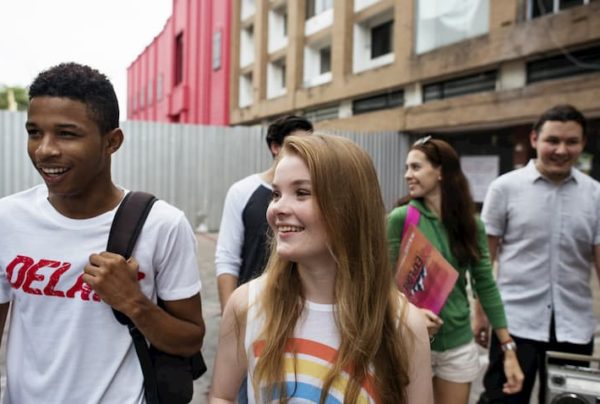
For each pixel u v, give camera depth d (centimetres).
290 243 118
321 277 125
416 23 1348
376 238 122
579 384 170
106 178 145
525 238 258
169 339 143
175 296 148
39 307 139
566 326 251
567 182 254
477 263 236
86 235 141
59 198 142
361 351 117
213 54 2484
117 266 132
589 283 260
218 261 259
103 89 136
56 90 129
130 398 139
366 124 1532
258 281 135
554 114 245
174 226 147
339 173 116
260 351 124
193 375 157
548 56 1014
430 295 217
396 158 1399
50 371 137
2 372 355
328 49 1892
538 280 254
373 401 117
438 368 231
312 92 1791
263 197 253
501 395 251
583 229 251
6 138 927
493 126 1191
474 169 1246
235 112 2333
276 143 257
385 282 123
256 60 2164
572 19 941
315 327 124
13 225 141
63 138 130
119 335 140
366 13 1552
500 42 1081
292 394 119
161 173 1092
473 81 1198
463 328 229
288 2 1948
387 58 1538
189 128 1117
